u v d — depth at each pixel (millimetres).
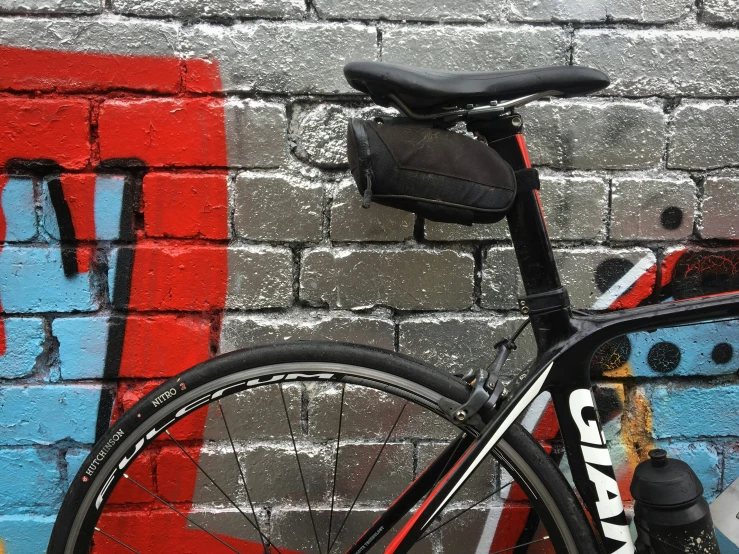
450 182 755
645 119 1052
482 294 1091
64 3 989
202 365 866
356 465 1130
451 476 800
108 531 1121
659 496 783
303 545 1147
